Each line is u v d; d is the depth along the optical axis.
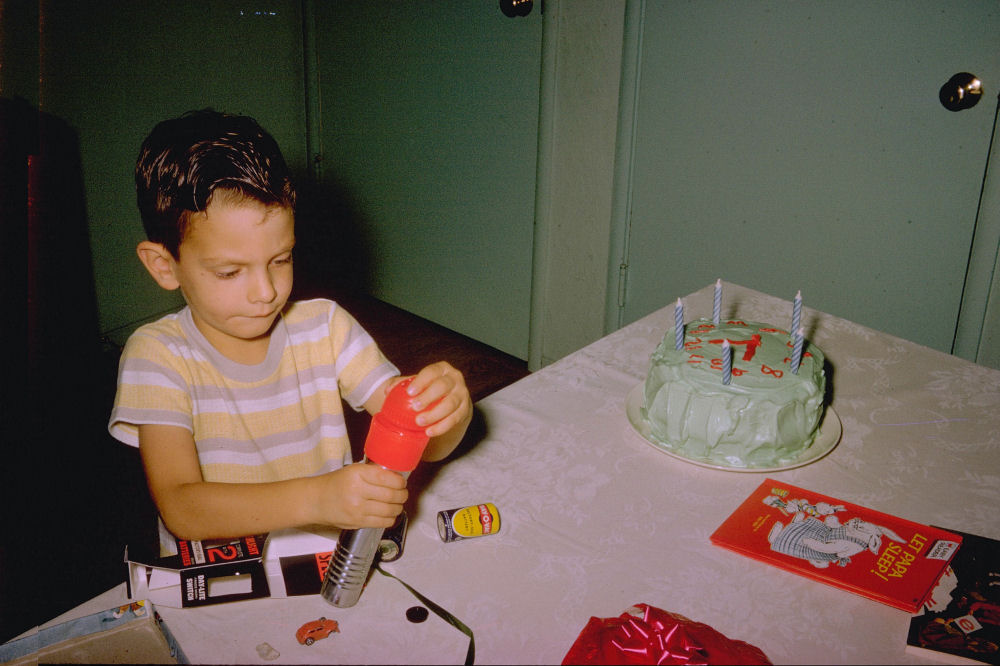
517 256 2.62
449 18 2.48
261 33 2.87
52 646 0.58
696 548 0.78
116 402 0.82
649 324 1.31
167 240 0.76
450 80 2.56
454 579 0.73
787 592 0.72
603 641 0.63
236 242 0.73
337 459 0.97
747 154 2.01
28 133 1.92
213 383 0.89
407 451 0.62
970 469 0.92
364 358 0.99
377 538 0.67
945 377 1.14
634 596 0.72
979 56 1.61
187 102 2.74
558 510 0.83
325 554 0.75
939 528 0.81
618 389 1.10
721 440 0.90
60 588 1.65
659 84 2.10
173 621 0.67
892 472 0.91
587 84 2.23
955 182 1.72
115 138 2.58
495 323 2.80
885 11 1.70
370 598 0.70
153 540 1.80
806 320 1.33
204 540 0.74
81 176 2.52
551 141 2.37
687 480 0.89
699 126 2.07
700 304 1.40
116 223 2.67
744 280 2.14
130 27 2.51
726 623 0.68
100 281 2.68
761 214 2.04
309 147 3.16
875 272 1.91
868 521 0.81
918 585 0.72
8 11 2.20
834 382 1.13
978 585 0.72
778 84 1.90
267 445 0.93
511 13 2.29
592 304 2.48
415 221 2.90
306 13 2.93
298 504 0.69
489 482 0.88
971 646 0.65
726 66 1.97
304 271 3.30
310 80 3.04
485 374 2.67
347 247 3.23
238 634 0.66
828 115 1.85
